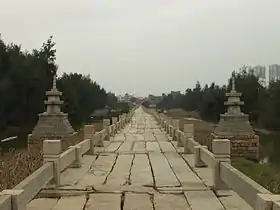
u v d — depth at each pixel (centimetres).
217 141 753
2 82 3191
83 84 5006
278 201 412
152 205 659
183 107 7494
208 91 5209
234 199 693
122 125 3116
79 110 4725
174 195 731
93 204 663
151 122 4231
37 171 640
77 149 1054
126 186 805
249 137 2306
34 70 3522
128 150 1502
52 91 2512
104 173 970
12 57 3431
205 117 4944
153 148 1579
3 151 2097
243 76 4866
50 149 768
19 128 3453
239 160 1959
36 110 3550
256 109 4197
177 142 1720
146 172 988
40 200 691
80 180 867
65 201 684
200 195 726
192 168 1048
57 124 2395
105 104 6969
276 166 1791
